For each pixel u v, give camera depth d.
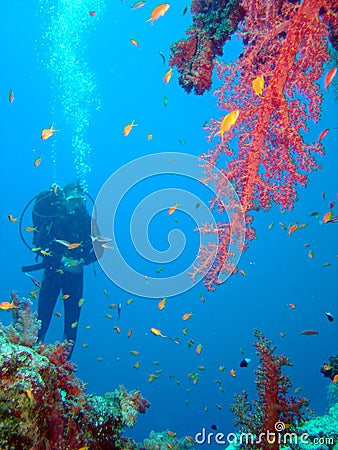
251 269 64.19
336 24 3.79
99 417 2.82
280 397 3.39
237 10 4.05
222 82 4.02
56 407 2.20
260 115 3.62
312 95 3.65
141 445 3.90
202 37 4.25
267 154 3.77
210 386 33.38
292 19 3.51
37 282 6.71
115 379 36.53
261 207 3.91
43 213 8.36
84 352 44.06
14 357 1.98
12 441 1.82
